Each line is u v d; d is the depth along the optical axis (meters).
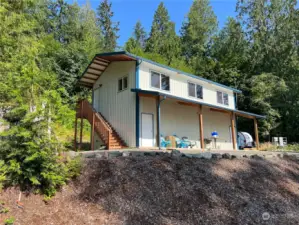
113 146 11.96
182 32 45.12
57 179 4.94
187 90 15.05
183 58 37.81
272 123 23.20
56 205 4.63
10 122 4.82
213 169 6.64
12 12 9.67
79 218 4.29
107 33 44.22
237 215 4.85
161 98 12.16
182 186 5.44
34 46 9.92
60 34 27.34
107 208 4.59
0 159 4.66
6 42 8.62
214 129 16.91
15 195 4.54
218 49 34.00
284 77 24.55
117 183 5.28
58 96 5.24
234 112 15.84
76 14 29.69
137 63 12.43
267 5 27.39
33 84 5.13
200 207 4.88
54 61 20.33
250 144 20.11
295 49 24.64
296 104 22.67
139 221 4.27
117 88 13.80
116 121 13.45
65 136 5.41
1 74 6.12
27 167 4.71
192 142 14.91
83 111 14.80
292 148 17.12
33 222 4.03
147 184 5.31
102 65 14.66
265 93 23.06
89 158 6.36
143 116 12.29
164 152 7.30
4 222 3.88
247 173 6.92
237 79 27.72
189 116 15.12
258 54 26.64
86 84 16.78
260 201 5.59
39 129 4.81
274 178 7.09
